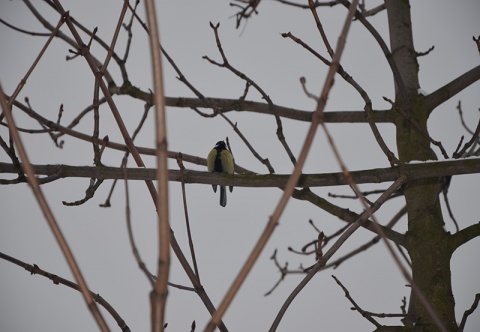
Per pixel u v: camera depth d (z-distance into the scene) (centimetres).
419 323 680
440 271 709
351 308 667
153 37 263
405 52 887
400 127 841
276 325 499
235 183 707
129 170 657
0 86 296
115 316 500
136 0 734
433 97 847
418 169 660
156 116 254
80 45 495
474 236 741
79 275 282
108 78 838
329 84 302
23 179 645
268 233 273
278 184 705
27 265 518
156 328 236
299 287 523
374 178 674
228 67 743
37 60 456
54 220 286
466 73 841
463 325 579
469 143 705
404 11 919
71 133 811
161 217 244
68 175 657
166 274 240
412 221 768
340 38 314
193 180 711
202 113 826
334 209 745
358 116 898
